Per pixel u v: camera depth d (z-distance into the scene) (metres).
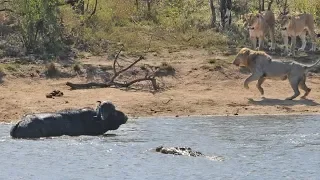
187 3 100.31
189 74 75.12
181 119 63.88
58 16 82.88
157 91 71.50
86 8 91.12
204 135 56.69
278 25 87.88
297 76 71.06
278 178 44.88
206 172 46.06
